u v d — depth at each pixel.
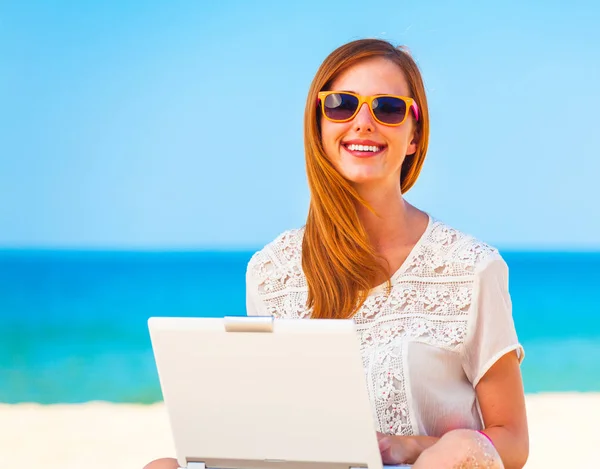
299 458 2.25
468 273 2.77
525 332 17.36
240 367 2.20
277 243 3.10
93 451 8.95
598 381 14.62
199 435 2.30
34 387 15.49
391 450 2.46
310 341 2.13
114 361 17.19
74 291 20.69
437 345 2.74
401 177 3.00
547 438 9.50
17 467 8.21
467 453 2.18
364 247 2.81
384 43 2.87
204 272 21.36
